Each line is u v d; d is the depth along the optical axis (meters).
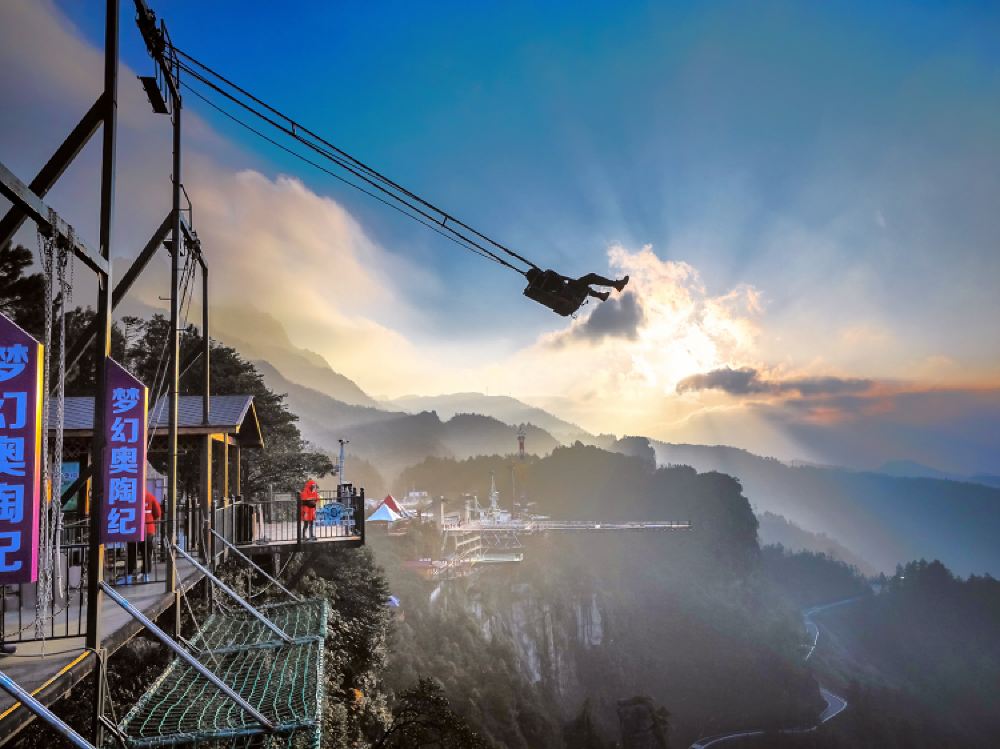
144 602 11.49
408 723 22.50
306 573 26.03
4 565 6.42
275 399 43.78
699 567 169.88
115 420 10.20
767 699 135.12
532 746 71.12
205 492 18.05
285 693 9.80
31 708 5.89
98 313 9.65
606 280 10.52
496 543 128.88
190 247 17.36
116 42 9.60
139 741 8.25
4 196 6.44
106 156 9.51
